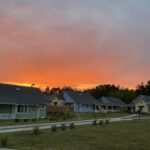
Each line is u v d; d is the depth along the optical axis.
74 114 72.56
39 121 50.31
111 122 47.69
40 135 26.39
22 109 60.47
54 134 27.38
